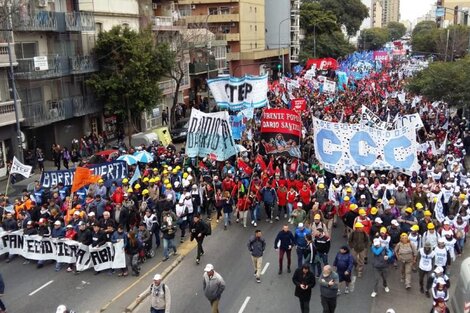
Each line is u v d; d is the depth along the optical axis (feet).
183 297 50.98
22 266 60.54
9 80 109.81
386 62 319.27
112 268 56.59
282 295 50.98
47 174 74.13
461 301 39.65
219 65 237.45
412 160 76.79
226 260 60.29
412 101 149.07
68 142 130.31
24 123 113.60
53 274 57.88
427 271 50.01
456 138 105.40
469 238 65.00
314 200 63.77
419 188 66.39
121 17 152.15
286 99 149.18
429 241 52.16
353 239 54.08
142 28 154.81
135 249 55.62
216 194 72.33
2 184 100.42
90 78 131.44
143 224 59.93
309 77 192.34
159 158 91.81
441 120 124.57
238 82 97.66
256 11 290.56
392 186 68.59
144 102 133.69
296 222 60.49
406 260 51.06
